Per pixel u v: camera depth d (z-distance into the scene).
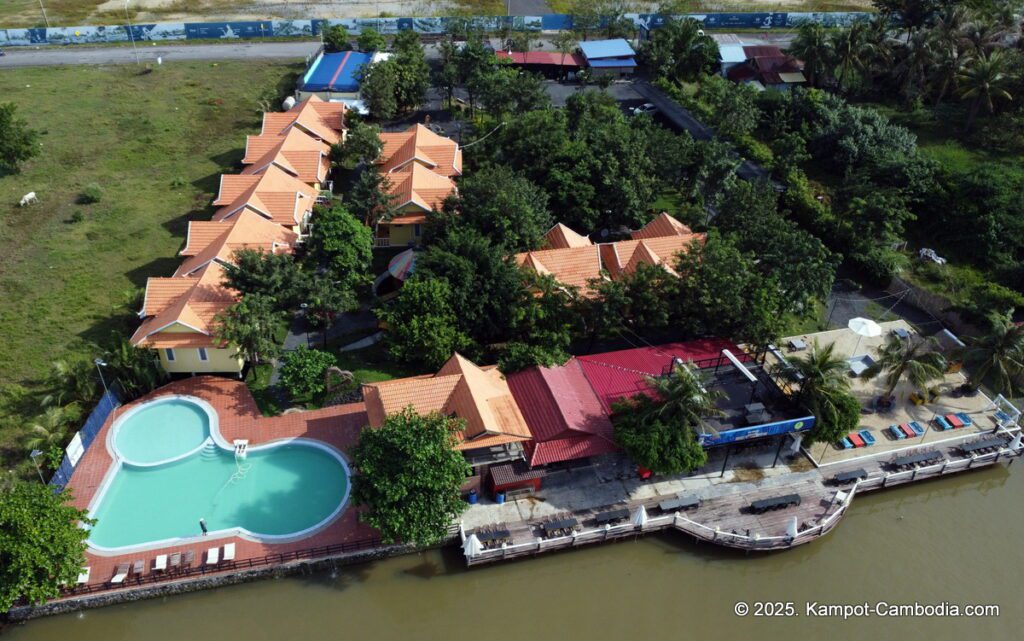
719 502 52.88
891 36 115.44
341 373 59.00
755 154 97.81
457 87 120.88
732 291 60.47
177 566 45.88
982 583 50.56
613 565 51.19
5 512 40.44
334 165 96.25
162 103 112.25
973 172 85.50
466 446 49.56
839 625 47.47
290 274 62.38
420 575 48.38
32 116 105.62
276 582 47.28
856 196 82.56
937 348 68.25
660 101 117.75
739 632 47.00
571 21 141.75
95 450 53.69
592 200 79.31
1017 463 59.75
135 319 66.25
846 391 54.47
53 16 146.25
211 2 157.88
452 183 82.81
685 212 87.62
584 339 66.81
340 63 120.00
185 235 81.00
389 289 72.31
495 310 61.59
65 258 75.94
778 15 145.12
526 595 49.44
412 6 157.75
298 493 51.91
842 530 54.38
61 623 44.81
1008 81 99.25
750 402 54.88
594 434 52.38
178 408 58.19
